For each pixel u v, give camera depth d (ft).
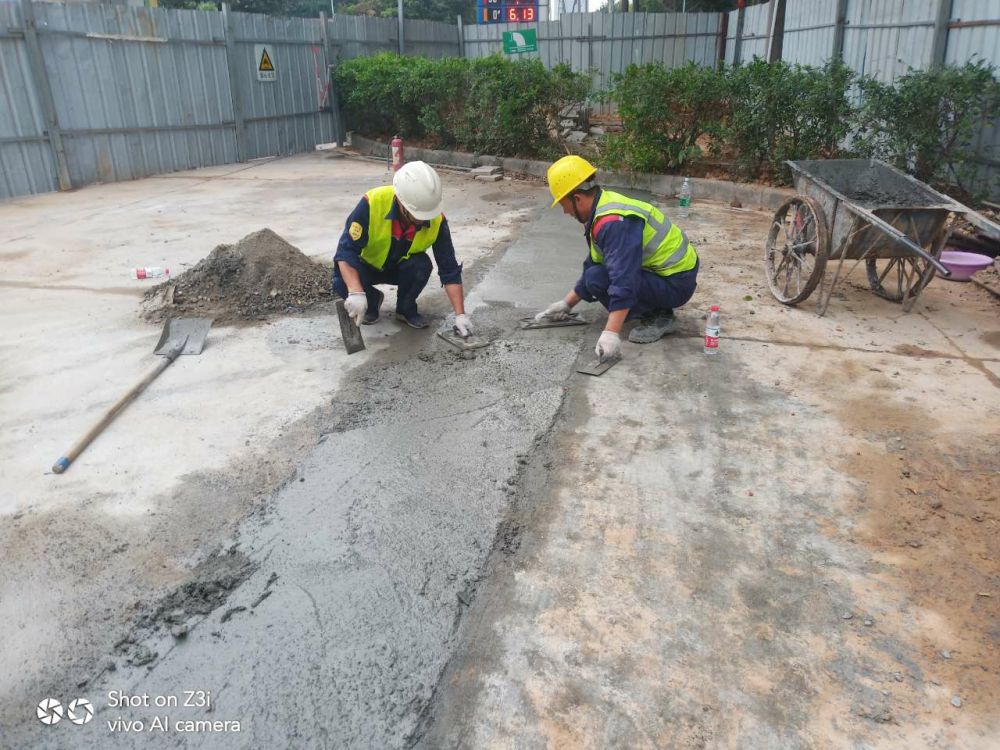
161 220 28.40
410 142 45.55
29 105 33.40
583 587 8.90
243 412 13.10
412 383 14.17
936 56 27.63
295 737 7.05
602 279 15.49
